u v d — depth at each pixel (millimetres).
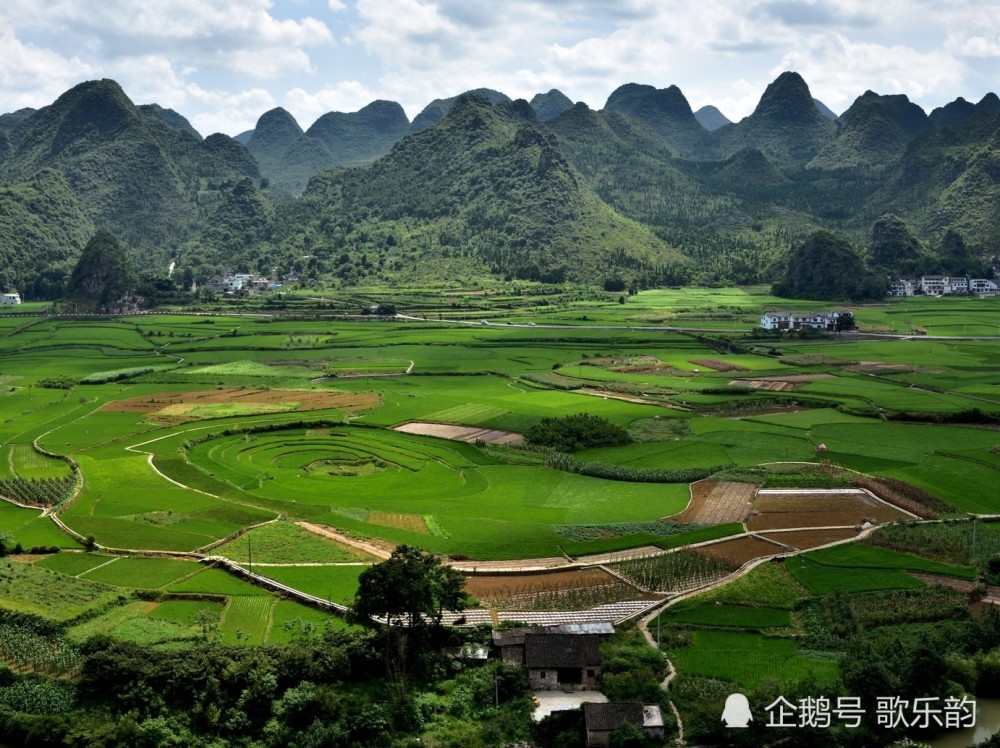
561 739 85812
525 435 192000
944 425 196250
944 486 152750
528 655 93875
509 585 114750
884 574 115938
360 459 178875
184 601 111312
